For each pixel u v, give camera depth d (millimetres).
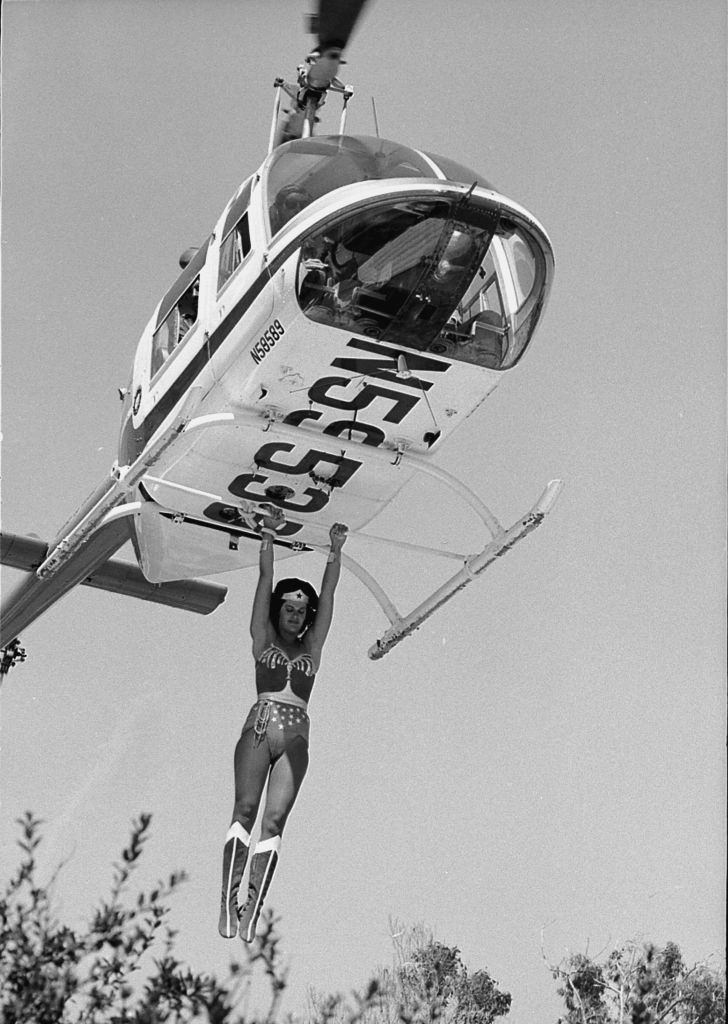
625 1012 8836
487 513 7387
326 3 6336
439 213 5895
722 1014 8852
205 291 6742
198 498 7418
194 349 6848
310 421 6723
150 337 7652
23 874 5023
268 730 6512
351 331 6074
